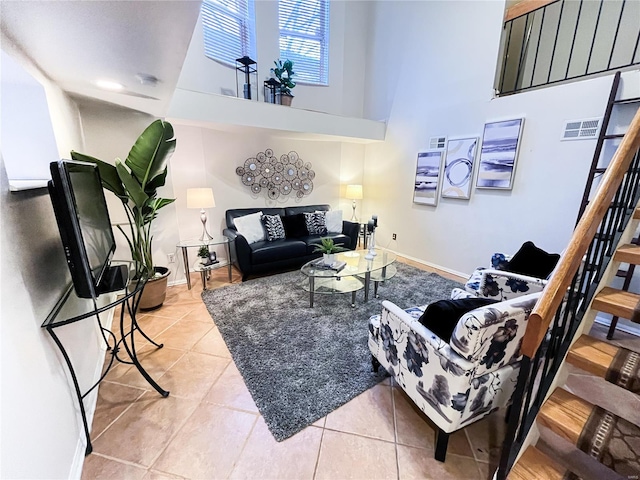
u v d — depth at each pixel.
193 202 3.45
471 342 1.15
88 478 1.31
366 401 1.76
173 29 1.26
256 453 1.42
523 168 3.14
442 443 1.36
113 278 1.62
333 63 5.18
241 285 3.56
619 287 2.59
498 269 2.60
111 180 2.33
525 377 0.97
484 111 3.45
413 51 4.29
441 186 4.09
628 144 1.12
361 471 1.34
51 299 1.32
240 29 4.46
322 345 2.30
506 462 1.10
